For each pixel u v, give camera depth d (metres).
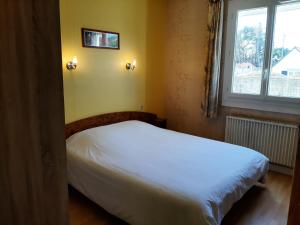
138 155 2.38
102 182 2.12
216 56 3.35
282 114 3.08
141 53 3.79
